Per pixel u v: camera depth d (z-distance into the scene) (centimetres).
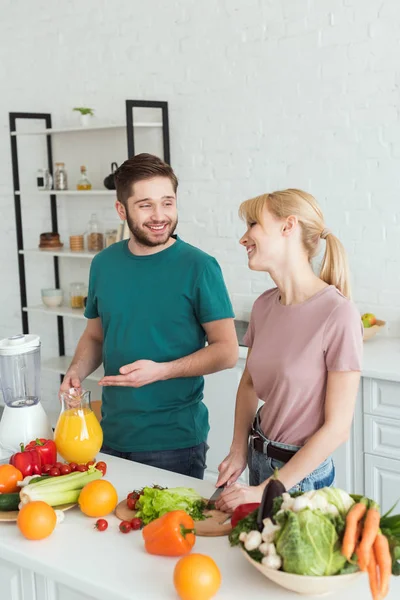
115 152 461
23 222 518
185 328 242
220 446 373
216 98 409
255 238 193
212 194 420
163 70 429
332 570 139
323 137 374
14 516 179
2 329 547
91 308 260
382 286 366
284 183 391
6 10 499
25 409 221
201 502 179
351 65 360
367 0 350
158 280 241
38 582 175
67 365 491
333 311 186
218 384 368
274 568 141
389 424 309
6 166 520
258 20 387
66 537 172
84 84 469
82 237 469
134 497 183
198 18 409
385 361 318
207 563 144
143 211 233
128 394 241
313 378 188
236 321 417
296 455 183
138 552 164
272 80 387
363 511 142
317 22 367
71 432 207
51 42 480
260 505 150
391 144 353
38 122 496
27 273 525
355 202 369
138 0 433
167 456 242
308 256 195
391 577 152
